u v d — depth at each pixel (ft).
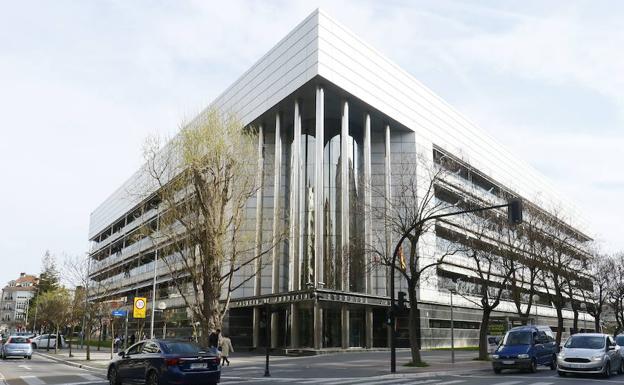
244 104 164.86
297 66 141.79
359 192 147.64
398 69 163.02
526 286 169.89
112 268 201.26
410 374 67.46
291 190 143.13
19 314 525.34
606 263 157.69
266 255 143.64
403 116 160.66
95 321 168.04
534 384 54.39
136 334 151.84
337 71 138.82
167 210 81.71
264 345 144.05
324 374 68.80
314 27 137.69
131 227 240.73
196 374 46.26
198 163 79.00
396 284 145.18
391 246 133.18
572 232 137.08
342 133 142.41
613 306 170.40
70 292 250.57
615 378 62.85
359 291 138.51
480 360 95.86
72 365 96.27
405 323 144.46
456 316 165.89
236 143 83.76
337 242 138.31
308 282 126.72
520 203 63.36
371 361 94.12
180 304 183.42
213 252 77.77
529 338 74.74
